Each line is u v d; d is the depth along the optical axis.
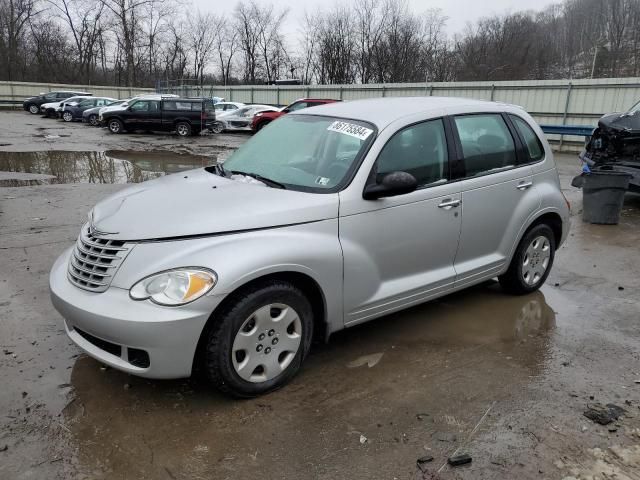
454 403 3.21
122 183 10.87
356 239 3.46
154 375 2.86
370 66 52.84
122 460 2.65
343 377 3.47
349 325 3.58
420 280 3.92
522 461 2.71
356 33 53.44
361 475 2.59
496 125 4.52
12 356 3.61
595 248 6.73
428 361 3.72
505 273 4.83
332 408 3.12
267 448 2.76
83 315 2.90
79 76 62.41
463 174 4.12
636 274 5.75
